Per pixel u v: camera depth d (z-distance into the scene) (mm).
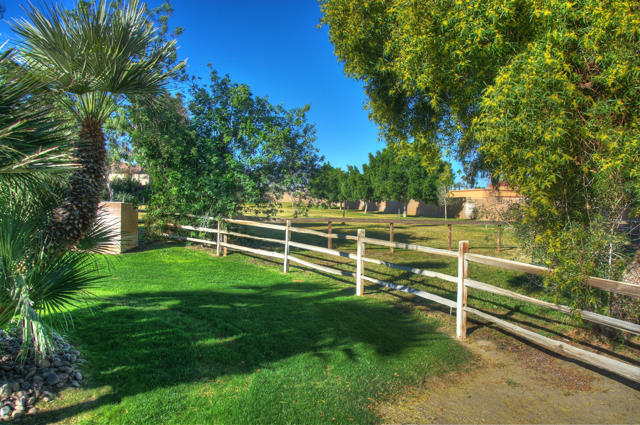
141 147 11375
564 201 4281
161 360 3699
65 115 3676
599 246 3920
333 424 2820
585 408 3197
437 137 8258
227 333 4516
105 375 3359
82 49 3527
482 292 7145
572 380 3715
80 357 3658
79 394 3039
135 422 2701
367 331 4895
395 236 17266
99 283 6621
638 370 3098
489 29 4656
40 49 3453
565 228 4113
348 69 8117
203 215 11570
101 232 4051
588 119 4043
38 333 2633
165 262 9102
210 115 11641
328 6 7762
